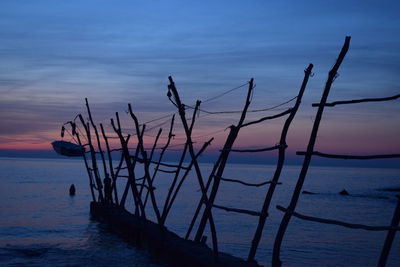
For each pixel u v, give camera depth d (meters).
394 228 5.96
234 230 22.34
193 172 129.50
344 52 7.02
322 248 18.14
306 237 20.84
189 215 28.08
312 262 15.49
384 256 6.05
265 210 8.71
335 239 20.45
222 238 19.83
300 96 8.30
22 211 28.05
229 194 52.34
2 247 14.62
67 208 30.39
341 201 46.66
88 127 20.77
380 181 113.69
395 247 18.69
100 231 18.88
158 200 39.56
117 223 17.05
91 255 13.16
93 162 21.34
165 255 11.29
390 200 49.12
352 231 23.17
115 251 13.79
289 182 93.94
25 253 13.52
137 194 14.13
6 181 65.62
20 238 17.20
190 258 9.57
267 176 126.69
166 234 13.04
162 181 77.69
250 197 48.91
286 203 42.16
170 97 10.51
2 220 23.20
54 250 13.97
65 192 45.88
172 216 27.30
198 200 40.53
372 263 15.63
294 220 27.52
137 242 14.21
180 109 10.22
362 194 59.09
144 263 11.95
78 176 86.75
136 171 113.44
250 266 8.48
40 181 66.75
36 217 24.78
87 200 37.03
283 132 8.45
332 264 15.27
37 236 17.69
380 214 35.31
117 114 15.10
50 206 31.67
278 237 7.67
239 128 10.08
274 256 7.66
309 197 51.16
